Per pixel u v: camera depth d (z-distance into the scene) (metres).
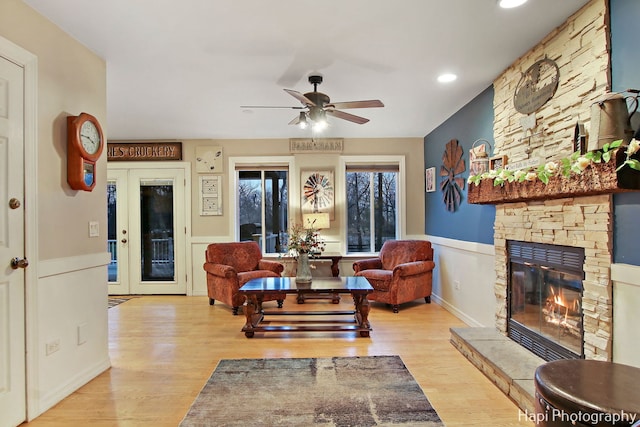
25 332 2.02
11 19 1.96
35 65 2.11
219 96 3.57
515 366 2.35
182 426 1.97
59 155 2.29
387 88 3.39
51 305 2.20
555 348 2.36
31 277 2.05
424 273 4.61
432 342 3.24
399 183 5.50
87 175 2.46
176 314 4.28
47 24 2.19
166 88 3.33
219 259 4.75
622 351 1.85
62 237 2.30
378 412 2.08
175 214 5.45
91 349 2.56
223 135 5.23
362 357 2.90
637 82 1.79
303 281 3.72
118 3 2.03
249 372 2.64
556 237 2.33
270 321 3.87
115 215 5.45
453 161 4.24
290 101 3.72
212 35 2.39
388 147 5.49
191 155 5.43
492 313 3.33
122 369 2.72
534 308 2.69
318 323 3.76
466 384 2.42
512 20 2.23
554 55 2.36
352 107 2.97
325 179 5.43
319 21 2.23
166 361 2.87
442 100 3.74
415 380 2.48
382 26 2.29
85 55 2.54
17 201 1.99
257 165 5.47
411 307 4.55
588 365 1.59
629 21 1.83
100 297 2.67
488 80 3.21
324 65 2.87
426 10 2.12
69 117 2.36
